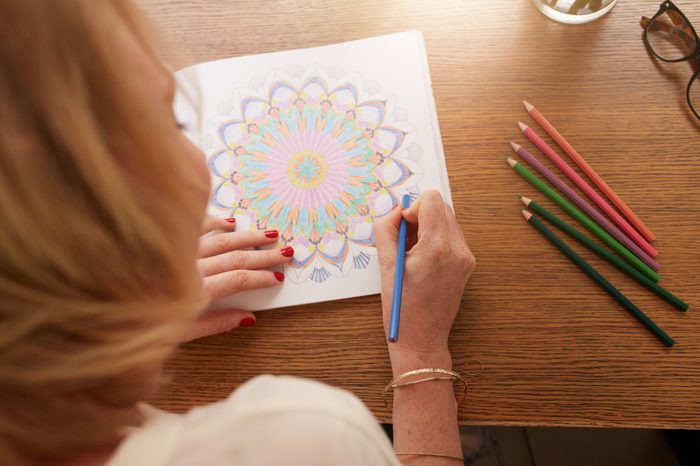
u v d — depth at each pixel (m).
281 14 0.75
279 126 0.70
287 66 0.73
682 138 0.67
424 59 0.72
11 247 0.23
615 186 0.65
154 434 0.31
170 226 0.29
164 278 0.29
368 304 0.62
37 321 0.24
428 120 0.69
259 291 0.63
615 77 0.70
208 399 0.60
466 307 0.62
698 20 0.71
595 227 0.63
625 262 0.62
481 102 0.70
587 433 0.94
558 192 0.66
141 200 0.27
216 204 0.67
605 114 0.68
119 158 0.26
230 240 0.64
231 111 0.71
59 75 0.23
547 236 0.63
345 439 0.35
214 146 0.70
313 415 0.35
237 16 0.75
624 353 0.60
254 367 0.61
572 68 0.70
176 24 0.75
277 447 0.33
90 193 0.24
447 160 0.68
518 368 0.60
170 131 0.29
